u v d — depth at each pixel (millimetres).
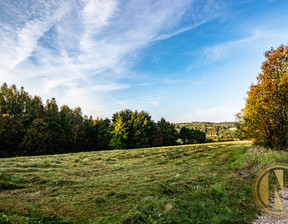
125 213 4055
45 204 4578
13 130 27281
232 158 14266
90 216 3928
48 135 31484
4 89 32219
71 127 44125
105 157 14914
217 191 5172
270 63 12141
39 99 41094
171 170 9539
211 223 3559
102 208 4387
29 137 27875
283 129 11609
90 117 67250
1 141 26156
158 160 13758
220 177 7438
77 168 10164
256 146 15633
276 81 11594
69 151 43125
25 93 36281
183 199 4902
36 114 35469
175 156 15805
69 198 5098
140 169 10055
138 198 5023
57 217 3779
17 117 31453
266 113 11992
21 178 6918
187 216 3863
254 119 12734
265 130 12414
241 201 4691
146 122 46500
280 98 11344
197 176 7637
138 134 45125
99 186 6379
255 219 3705
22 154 26672
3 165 9883
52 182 6680
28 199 4918
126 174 8617
